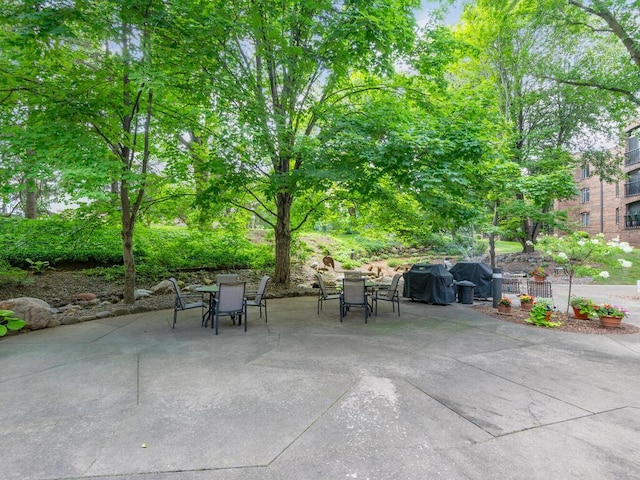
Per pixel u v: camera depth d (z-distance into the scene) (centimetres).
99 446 243
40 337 542
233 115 712
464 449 241
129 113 691
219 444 246
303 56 704
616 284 1359
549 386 354
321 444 247
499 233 1273
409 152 611
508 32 1260
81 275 952
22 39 486
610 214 2530
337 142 702
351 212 1170
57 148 534
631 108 1398
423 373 390
